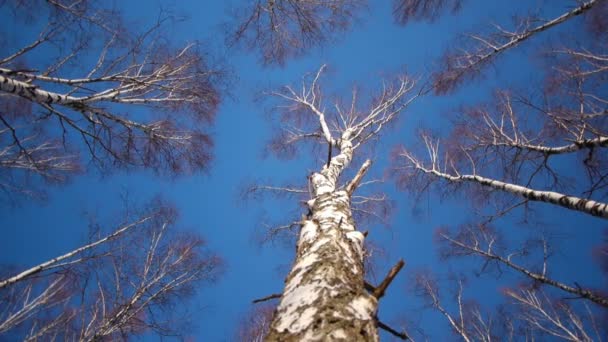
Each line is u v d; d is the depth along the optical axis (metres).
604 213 4.15
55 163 6.63
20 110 5.30
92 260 6.34
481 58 7.33
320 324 1.53
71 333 5.75
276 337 1.59
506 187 6.26
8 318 4.96
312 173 5.56
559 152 5.75
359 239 2.75
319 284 1.85
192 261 7.73
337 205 3.54
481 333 7.57
